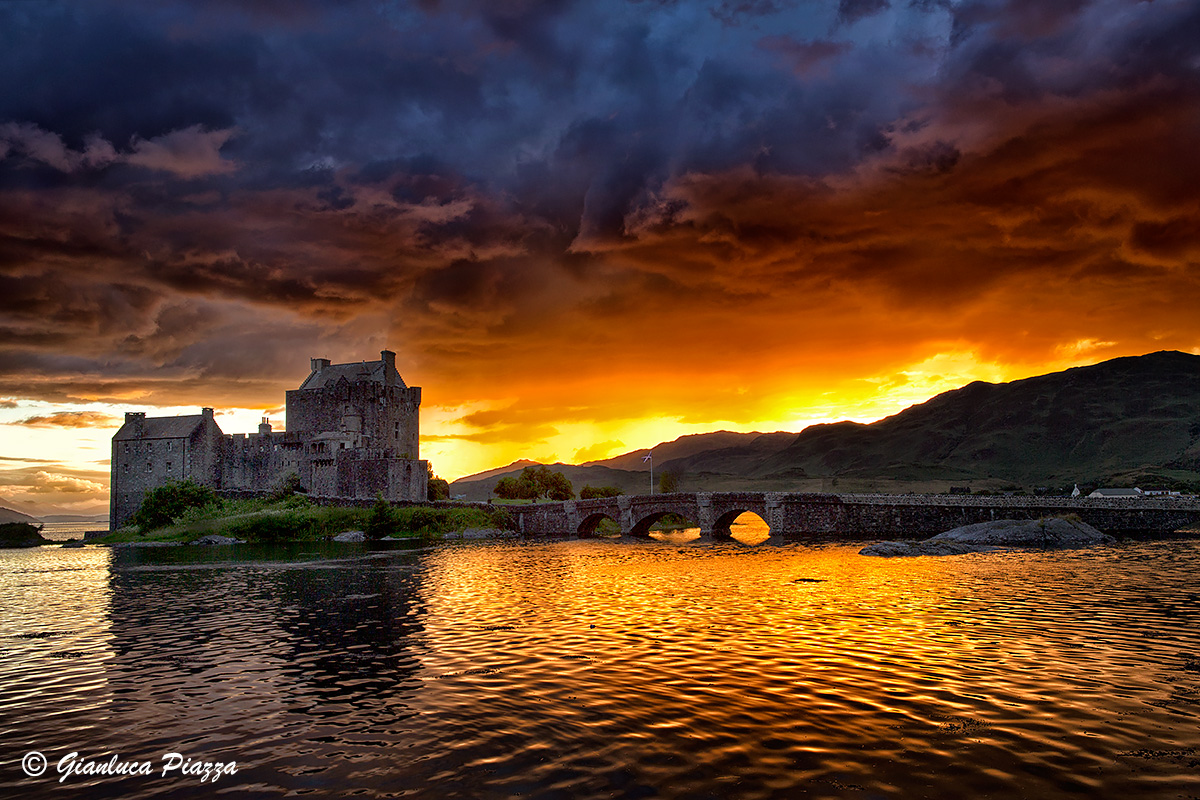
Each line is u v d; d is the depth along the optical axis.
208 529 103.56
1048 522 83.50
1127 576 48.88
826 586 45.62
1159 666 24.38
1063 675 23.28
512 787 15.30
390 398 143.75
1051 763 16.25
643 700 21.03
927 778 15.52
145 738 18.67
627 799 14.66
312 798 14.98
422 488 136.88
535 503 126.69
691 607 37.78
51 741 18.55
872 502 105.56
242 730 19.16
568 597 42.38
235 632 32.66
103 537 112.31
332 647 29.11
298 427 140.25
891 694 21.33
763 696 21.23
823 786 15.17
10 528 118.88
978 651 26.69
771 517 106.62
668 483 199.75
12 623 35.81
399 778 15.88
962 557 64.81
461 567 62.09
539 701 21.09
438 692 22.27
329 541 102.19
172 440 132.88
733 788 15.12
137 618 36.97
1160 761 16.33
